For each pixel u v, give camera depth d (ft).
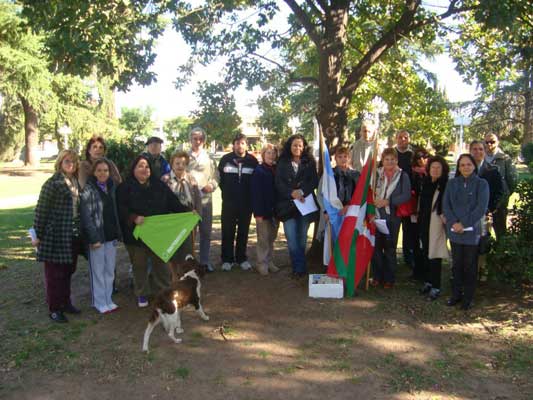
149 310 18.86
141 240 18.70
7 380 13.46
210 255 27.53
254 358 14.65
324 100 23.39
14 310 19.15
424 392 12.63
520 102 105.70
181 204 19.94
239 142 23.30
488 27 19.07
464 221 17.63
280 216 21.67
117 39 21.68
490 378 13.32
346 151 21.20
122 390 12.89
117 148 31.71
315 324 17.10
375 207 20.31
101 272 18.47
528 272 17.40
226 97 24.93
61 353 15.10
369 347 15.29
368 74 30.58
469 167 17.61
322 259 23.56
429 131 29.25
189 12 23.30
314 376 13.55
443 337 15.94
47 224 17.20
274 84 26.76
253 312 18.30
